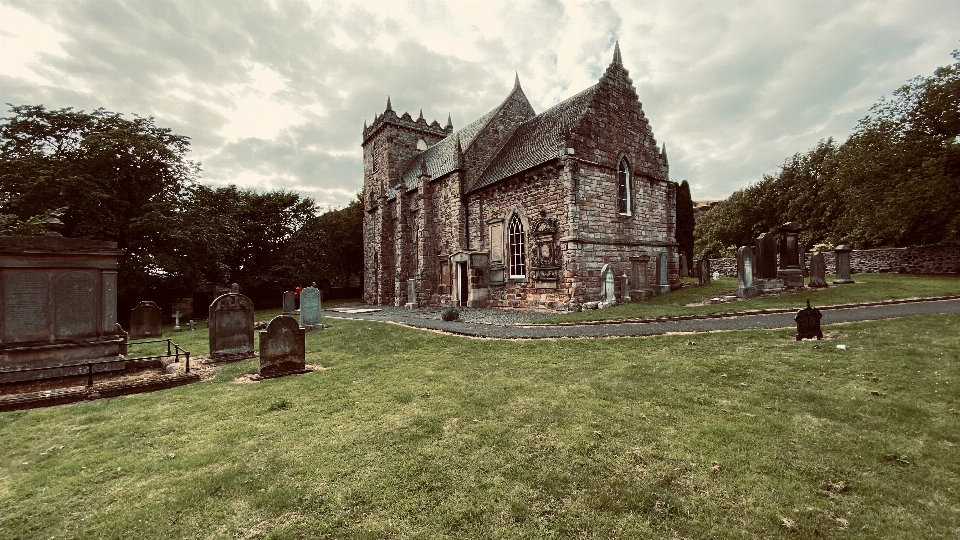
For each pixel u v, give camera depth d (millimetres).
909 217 24844
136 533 3639
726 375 7449
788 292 18438
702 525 3609
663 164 24406
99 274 10406
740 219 48000
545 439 5262
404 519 3777
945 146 23188
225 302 11344
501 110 28859
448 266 27875
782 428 5316
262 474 4590
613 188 21297
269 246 39094
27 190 19594
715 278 31812
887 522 3576
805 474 4328
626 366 8328
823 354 8289
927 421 5324
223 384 8586
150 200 24234
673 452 4832
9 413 6914
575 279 19281
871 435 5078
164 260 23484
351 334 14734
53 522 3811
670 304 17797
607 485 4242
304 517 3828
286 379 8828
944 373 6863
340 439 5457
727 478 4289
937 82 23688
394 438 5418
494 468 4613
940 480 4125
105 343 10320
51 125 21453
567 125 21891
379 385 7883
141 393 8242
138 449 5352
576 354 9633
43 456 5234
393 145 37594
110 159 22078
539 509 3887
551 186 20609
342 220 46969
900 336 9281
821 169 39531
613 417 5859
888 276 23125
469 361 9555
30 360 9453
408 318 20047
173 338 16188
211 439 5602
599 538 3488
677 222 37219
